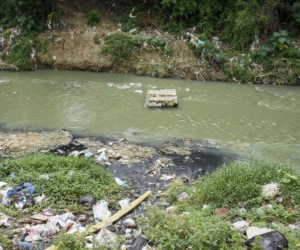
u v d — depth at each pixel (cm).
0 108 997
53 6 1484
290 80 1297
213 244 429
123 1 1577
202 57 1364
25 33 1441
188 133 869
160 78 1333
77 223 512
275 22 1423
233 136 857
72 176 604
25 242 459
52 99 1077
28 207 540
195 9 1457
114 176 662
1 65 1374
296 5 1398
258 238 430
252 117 977
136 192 611
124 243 463
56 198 563
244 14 1366
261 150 786
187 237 447
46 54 1416
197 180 650
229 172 605
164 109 1017
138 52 1404
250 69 1330
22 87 1183
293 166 705
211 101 1098
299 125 929
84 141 806
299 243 442
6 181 597
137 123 920
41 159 664
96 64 1391
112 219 520
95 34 1454
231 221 514
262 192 555
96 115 965
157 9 1538
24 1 1419
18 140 799
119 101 1073
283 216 511
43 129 871
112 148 775
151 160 730
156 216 490
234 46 1397
